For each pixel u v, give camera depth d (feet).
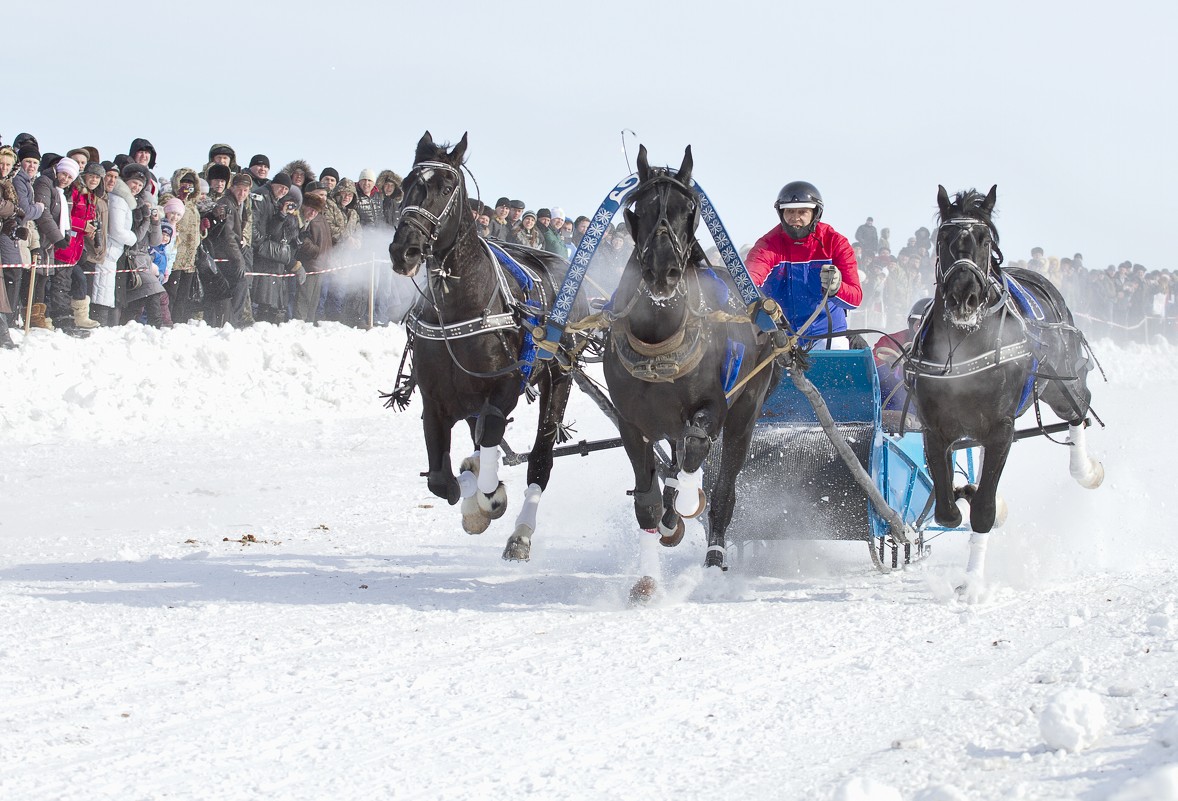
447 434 36.11
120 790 18.60
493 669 25.27
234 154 75.05
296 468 55.11
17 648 26.25
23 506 45.93
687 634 28.25
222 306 74.74
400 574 35.58
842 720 21.89
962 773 18.79
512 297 35.58
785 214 37.55
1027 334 32.89
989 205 32.17
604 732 21.30
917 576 35.65
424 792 18.63
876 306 121.19
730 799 18.33
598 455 60.49
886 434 35.88
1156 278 156.46
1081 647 26.30
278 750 20.35
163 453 57.06
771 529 35.27
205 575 34.86
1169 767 16.92
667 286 28.73
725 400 31.78
